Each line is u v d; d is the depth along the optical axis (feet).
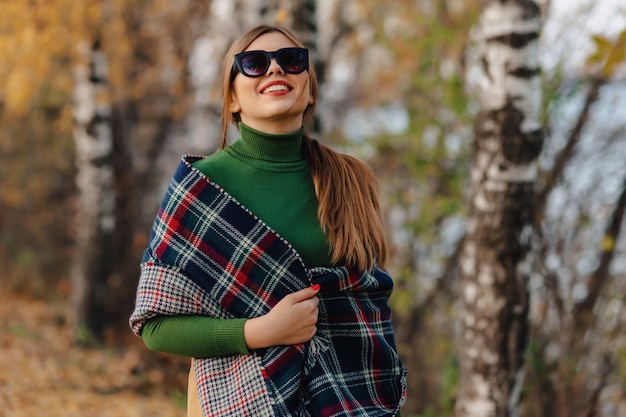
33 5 25.95
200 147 28.30
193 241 7.19
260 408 6.95
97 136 31.37
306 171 7.83
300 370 7.14
